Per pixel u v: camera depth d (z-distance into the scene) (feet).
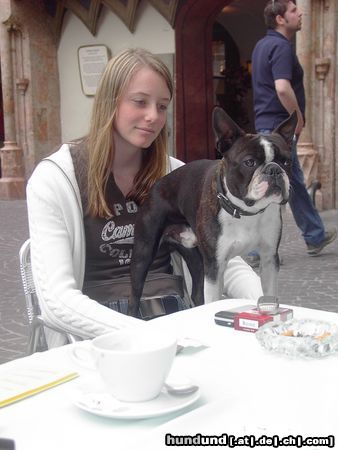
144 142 8.39
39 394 4.50
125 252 8.88
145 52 8.54
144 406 4.15
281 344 5.12
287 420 3.94
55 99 44.62
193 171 8.61
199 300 9.13
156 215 8.64
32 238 7.87
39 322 8.28
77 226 8.18
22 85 43.55
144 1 40.11
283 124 8.28
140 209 8.78
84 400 4.24
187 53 40.04
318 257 23.20
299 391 4.42
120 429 3.97
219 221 8.03
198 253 9.14
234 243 8.13
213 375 4.76
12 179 43.98
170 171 9.52
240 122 55.93
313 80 33.32
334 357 5.15
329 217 31.73
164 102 8.48
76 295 7.26
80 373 4.88
